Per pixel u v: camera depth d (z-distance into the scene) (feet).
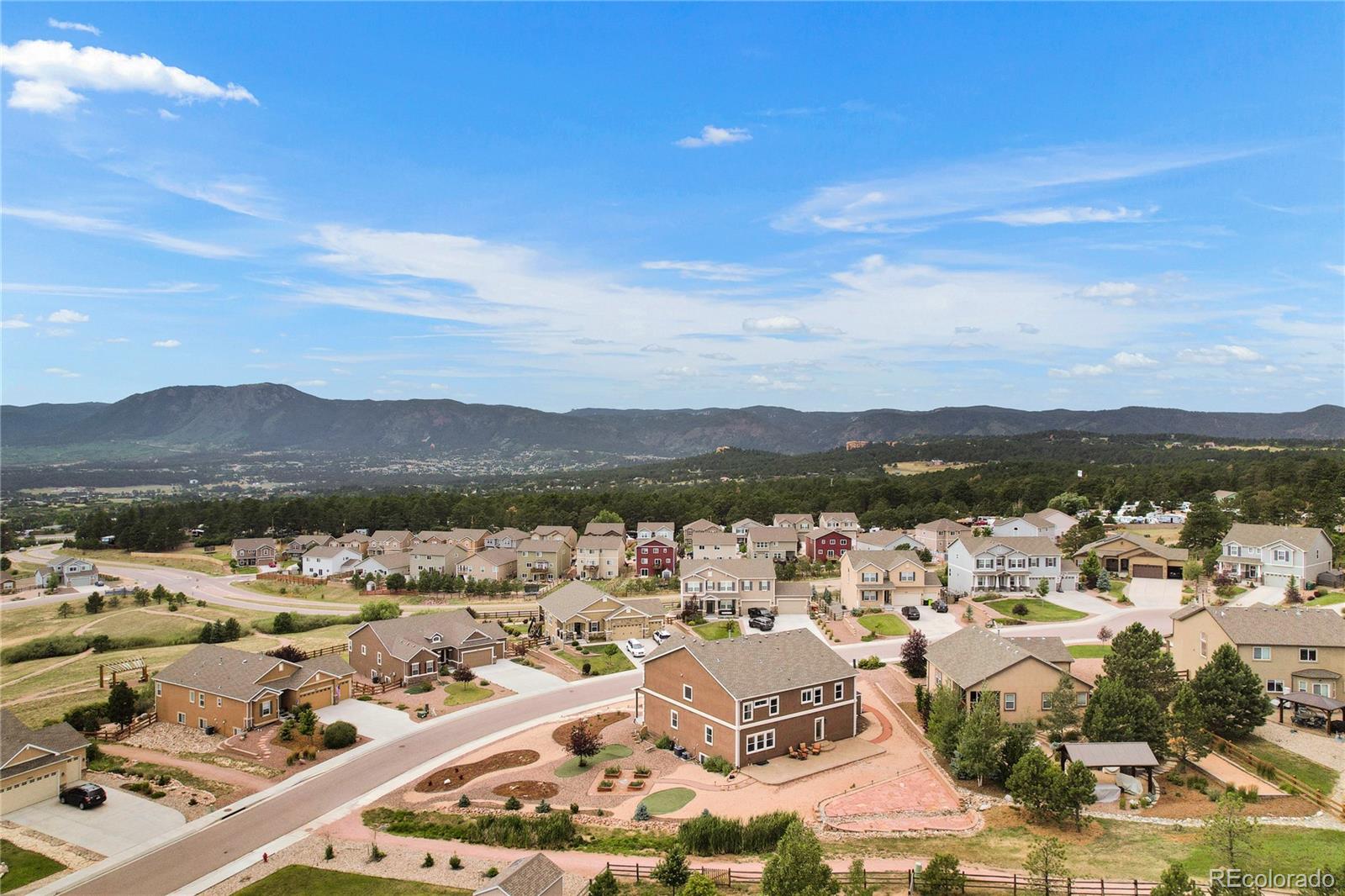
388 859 142.41
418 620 289.53
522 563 474.08
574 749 185.68
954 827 143.23
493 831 148.97
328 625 386.32
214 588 491.31
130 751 208.23
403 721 225.15
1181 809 145.69
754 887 124.57
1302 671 196.24
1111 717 162.71
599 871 132.77
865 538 451.53
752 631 312.91
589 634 317.22
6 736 174.81
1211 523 374.22
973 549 360.69
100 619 423.23
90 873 141.49
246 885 135.23
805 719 191.01
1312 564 311.68
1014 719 188.55
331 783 181.57
